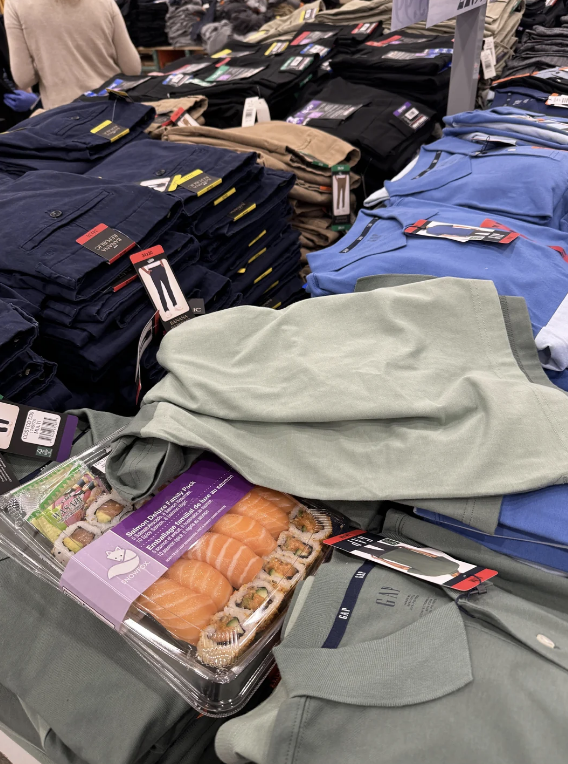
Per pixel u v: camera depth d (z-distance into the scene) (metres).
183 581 0.78
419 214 1.40
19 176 1.64
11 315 1.03
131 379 1.24
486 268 1.16
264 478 0.84
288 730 0.60
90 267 1.09
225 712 0.71
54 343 1.14
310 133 1.89
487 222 1.31
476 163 1.61
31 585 0.90
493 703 0.58
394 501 0.86
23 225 1.18
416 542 0.83
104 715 0.75
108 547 0.81
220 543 0.81
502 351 0.94
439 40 2.43
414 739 0.57
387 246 1.29
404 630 0.67
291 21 3.13
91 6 2.73
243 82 2.33
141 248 1.21
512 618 0.65
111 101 1.84
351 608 0.71
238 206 1.49
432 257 1.20
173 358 0.98
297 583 0.79
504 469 0.76
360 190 2.06
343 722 0.60
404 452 0.82
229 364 0.97
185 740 0.80
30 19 2.68
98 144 1.66
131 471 0.85
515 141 1.66
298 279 1.79
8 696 0.89
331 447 0.86
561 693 0.58
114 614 0.75
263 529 0.84
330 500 0.87
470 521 0.75
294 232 1.75
